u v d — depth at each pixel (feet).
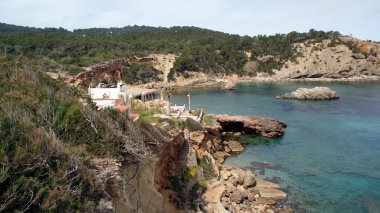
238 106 312.50
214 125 183.62
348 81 539.29
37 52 362.94
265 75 576.61
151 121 132.57
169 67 521.65
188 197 99.96
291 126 231.09
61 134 58.23
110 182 53.31
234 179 132.16
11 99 54.60
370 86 463.42
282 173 143.95
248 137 208.74
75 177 45.16
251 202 115.44
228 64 564.71
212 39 648.38
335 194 121.70
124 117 74.64
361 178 136.05
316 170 146.41
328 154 168.14
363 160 157.48
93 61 385.91
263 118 214.48
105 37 595.06
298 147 182.91
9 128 46.09
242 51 611.47
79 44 456.04
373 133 206.18
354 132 209.56
